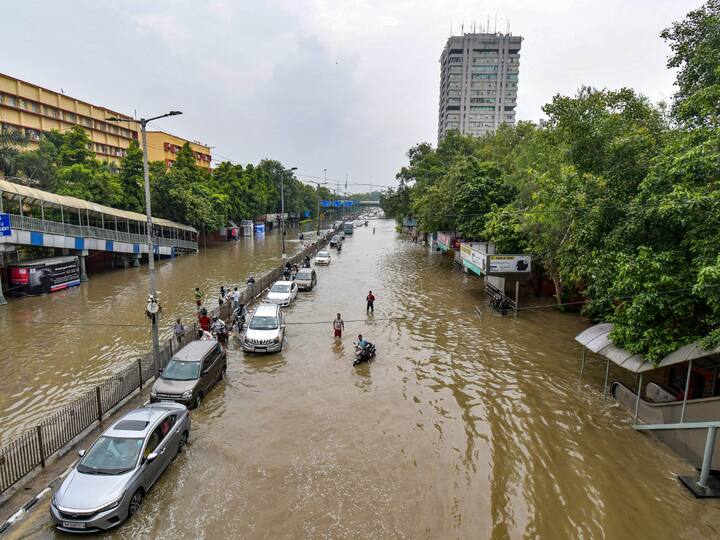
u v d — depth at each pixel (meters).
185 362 14.43
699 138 12.54
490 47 124.50
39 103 61.03
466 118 127.44
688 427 10.87
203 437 12.06
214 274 38.41
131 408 13.49
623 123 18.48
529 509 9.36
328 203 120.69
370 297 25.78
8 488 9.30
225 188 72.75
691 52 15.56
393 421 13.08
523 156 29.86
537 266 28.80
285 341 20.72
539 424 12.93
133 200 48.38
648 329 12.18
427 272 40.81
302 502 9.46
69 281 31.89
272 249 59.88
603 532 8.70
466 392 15.09
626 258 12.71
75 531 8.19
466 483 10.21
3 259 29.16
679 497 9.73
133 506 8.92
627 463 10.98
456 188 38.75
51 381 15.54
